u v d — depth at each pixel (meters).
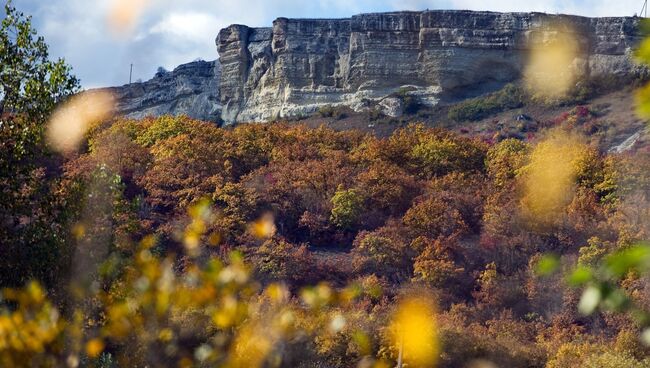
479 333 32.25
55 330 7.20
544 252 45.50
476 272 42.97
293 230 48.97
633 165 54.19
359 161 60.44
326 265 43.12
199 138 58.94
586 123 76.44
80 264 10.34
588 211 50.31
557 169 54.06
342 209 50.06
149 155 55.41
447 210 49.34
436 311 38.88
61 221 14.13
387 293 40.66
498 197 53.00
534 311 39.34
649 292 29.89
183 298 7.18
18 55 16.28
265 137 62.12
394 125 83.38
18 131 16.08
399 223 48.75
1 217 14.95
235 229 44.03
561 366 30.66
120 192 14.56
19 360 7.12
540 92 83.88
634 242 44.12
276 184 52.34
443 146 61.91
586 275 3.28
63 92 16.58
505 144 62.88
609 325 34.81
